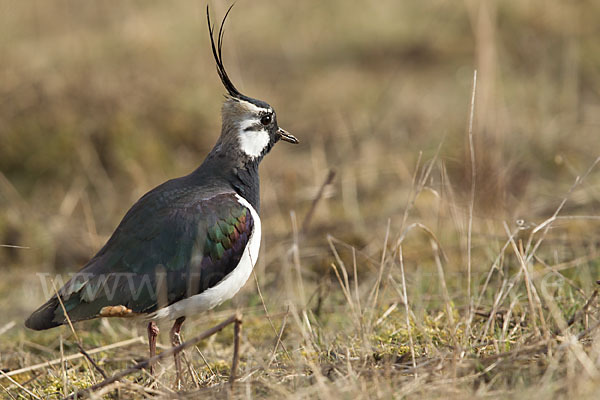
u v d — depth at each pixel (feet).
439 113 57.31
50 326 27.71
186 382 28.25
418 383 24.47
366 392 23.82
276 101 62.69
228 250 29.30
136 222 28.84
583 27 68.03
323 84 66.13
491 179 43.70
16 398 29.76
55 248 45.24
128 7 72.49
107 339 35.40
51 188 51.47
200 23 67.26
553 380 23.91
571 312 30.01
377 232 43.52
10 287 42.11
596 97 57.62
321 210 46.88
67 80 55.62
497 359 25.63
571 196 43.24
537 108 55.06
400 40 72.84
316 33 76.64
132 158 52.80
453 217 38.45
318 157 53.67
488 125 47.29
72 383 29.58
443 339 29.63
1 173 50.14
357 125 57.47
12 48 60.08
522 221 33.50
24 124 53.72
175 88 57.67
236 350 24.48
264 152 32.65
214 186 30.50
